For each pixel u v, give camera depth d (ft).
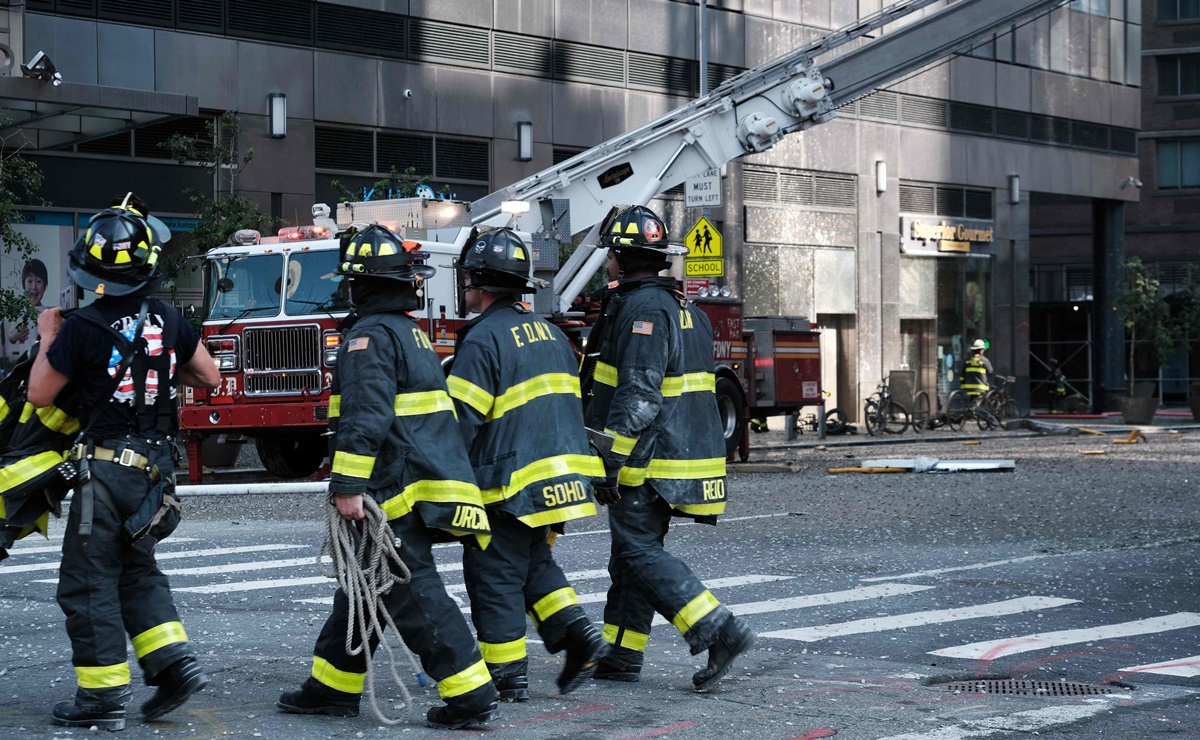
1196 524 41.88
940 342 117.19
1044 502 48.11
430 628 16.96
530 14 87.40
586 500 18.43
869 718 17.95
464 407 18.12
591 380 20.45
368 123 79.66
